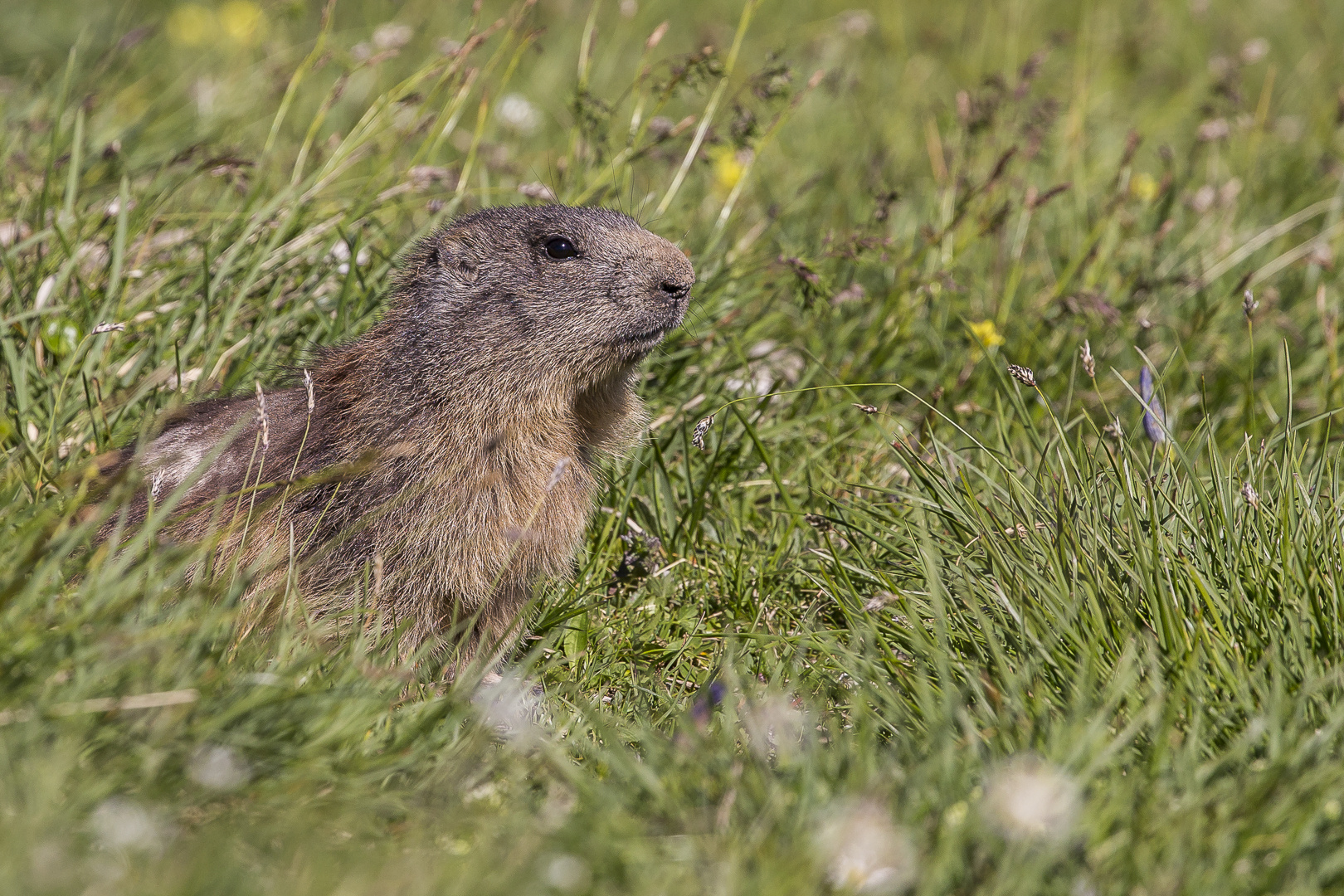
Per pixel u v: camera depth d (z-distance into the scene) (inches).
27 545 338.3
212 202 623.2
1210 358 593.0
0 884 244.7
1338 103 688.4
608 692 403.5
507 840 285.9
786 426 534.0
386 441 429.7
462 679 350.9
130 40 724.0
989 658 366.6
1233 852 275.6
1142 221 673.6
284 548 416.5
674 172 685.9
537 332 441.4
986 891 266.7
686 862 278.7
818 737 343.6
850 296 534.9
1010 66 914.1
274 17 780.6
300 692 316.8
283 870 273.4
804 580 456.1
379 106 612.7
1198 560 378.0
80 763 291.4
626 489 502.3
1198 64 965.2
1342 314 609.9
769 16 1073.5
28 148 627.5
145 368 498.0
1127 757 313.3
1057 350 585.0
